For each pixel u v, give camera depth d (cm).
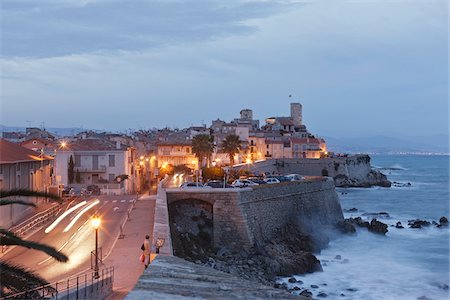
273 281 5269
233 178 9975
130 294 1219
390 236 8194
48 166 7700
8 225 5084
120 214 5850
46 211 6075
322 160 16525
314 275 5656
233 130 18275
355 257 6625
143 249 3266
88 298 2422
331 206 9125
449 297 4884
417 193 15838
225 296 1241
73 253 3850
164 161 14088
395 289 5138
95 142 10656
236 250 5950
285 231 7106
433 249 7138
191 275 1448
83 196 8000
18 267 1989
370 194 15438
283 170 16150
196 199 6091
